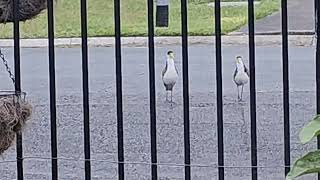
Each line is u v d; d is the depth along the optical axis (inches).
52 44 141.5
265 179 219.3
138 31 634.8
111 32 644.7
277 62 479.2
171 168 230.2
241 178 223.3
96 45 622.5
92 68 473.7
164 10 644.1
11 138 122.8
